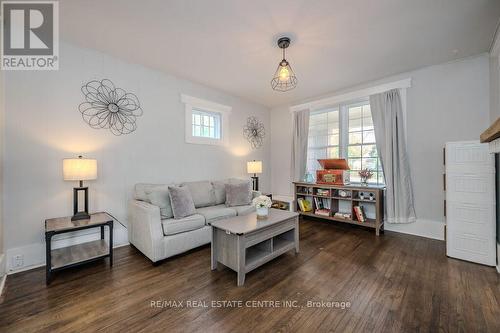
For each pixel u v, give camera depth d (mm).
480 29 2375
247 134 4934
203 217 2969
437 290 1958
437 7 2031
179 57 3016
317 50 2814
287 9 2066
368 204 3963
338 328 1525
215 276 2248
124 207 3113
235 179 4223
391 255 2709
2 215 2260
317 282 2117
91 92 2830
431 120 3309
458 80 3100
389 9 2061
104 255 2416
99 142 2902
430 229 3340
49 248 2084
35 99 2461
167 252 2549
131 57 3027
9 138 2316
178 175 3711
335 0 1947
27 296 1889
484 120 2932
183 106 3775
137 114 3238
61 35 2516
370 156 4004
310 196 4570
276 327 1541
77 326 1551
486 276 2184
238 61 3123
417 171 3441
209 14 2141
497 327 1511
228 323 1582
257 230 2256
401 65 3248
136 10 2086
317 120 4785
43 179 2510
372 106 3795
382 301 1815
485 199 2414
